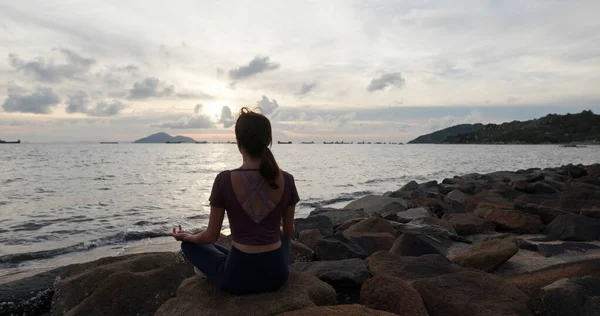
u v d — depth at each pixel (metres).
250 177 3.16
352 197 18.27
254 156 3.21
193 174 32.00
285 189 3.25
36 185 22.42
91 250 8.64
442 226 8.38
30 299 4.75
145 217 12.80
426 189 17.41
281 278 3.38
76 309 4.24
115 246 9.04
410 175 32.16
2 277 6.41
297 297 3.38
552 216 9.14
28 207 14.65
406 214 10.59
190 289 3.54
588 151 108.56
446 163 51.94
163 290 4.56
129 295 4.40
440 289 4.31
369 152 102.88
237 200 3.13
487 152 102.81
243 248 3.20
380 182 25.98
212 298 3.37
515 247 5.76
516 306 4.02
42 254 8.15
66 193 18.94
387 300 4.01
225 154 87.25
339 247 6.37
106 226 11.22
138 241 9.58
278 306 3.24
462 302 4.09
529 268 5.68
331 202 16.73
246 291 3.36
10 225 11.27
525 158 68.56
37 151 91.81
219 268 3.40
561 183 17.41
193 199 17.38
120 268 5.08
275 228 3.26
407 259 5.43
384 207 12.41
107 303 4.30
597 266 4.90
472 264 5.57
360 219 9.39
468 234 8.46
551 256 6.20
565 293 3.81
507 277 5.20
